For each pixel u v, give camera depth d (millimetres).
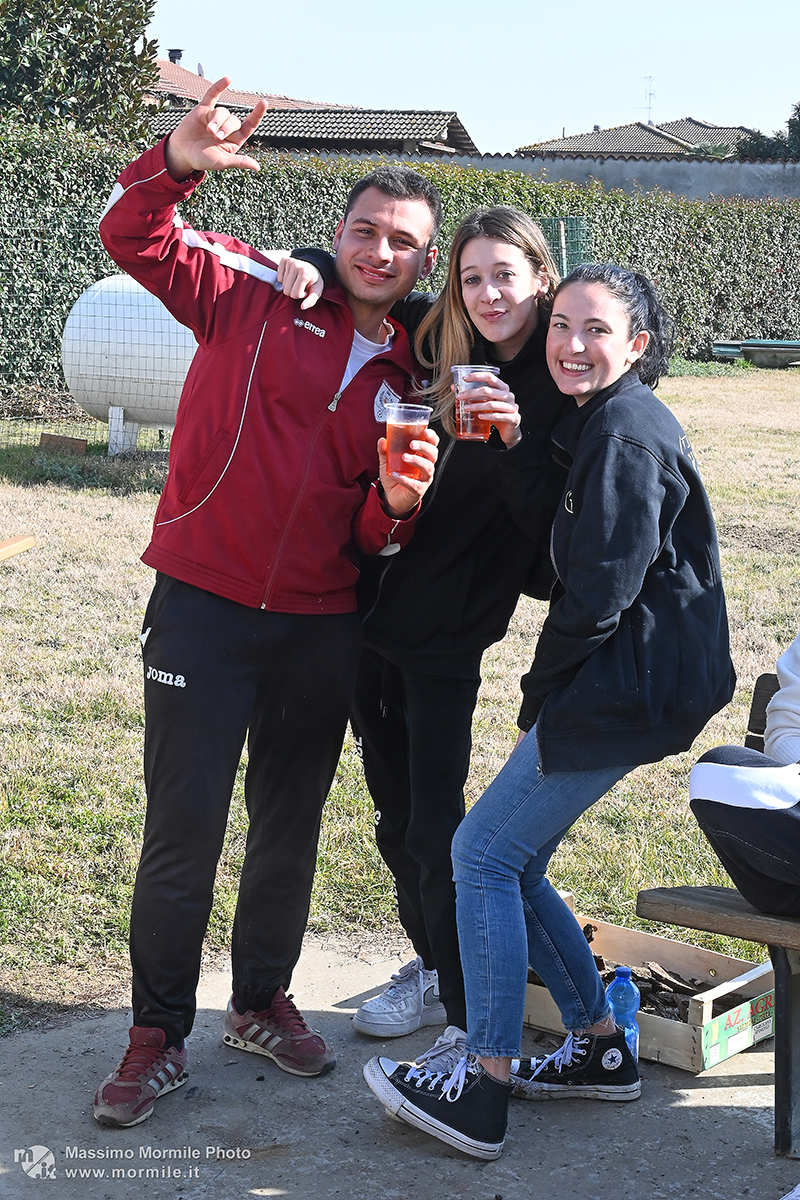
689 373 21156
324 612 2898
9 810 4391
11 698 5547
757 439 14562
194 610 2799
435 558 2908
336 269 2873
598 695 2533
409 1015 3301
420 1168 2668
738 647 6852
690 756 5293
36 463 10828
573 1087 2943
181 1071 2938
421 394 2912
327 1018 3373
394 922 3914
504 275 2713
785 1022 2676
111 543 8500
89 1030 3223
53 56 16047
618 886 4051
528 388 2830
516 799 2660
